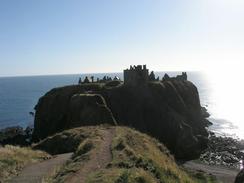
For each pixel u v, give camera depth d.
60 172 27.27
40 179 26.19
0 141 111.19
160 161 31.75
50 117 114.81
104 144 37.47
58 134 54.12
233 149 112.19
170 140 110.50
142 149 35.72
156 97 125.38
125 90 122.50
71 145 48.03
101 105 97.56
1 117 188.00
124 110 114.56
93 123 92.44
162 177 25.34
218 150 111.12
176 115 120.06
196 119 138.25
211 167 87.19
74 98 103.38
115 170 23.77
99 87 123.00
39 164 34.34
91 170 25.80
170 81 148.50
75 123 97.12
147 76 131.50
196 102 151.62
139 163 26.98
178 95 136.38
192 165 89.62
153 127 114.50
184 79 165.50
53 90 123.38
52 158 39.12
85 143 38.06
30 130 127.88
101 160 29.28
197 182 36.88
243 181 46.25
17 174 28.78
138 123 112.00
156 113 118.12
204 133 135.00
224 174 78.75
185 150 104.62
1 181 25.86
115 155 30.00
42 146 51.06
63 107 115.06
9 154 35.91
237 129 157.50
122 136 40.31
